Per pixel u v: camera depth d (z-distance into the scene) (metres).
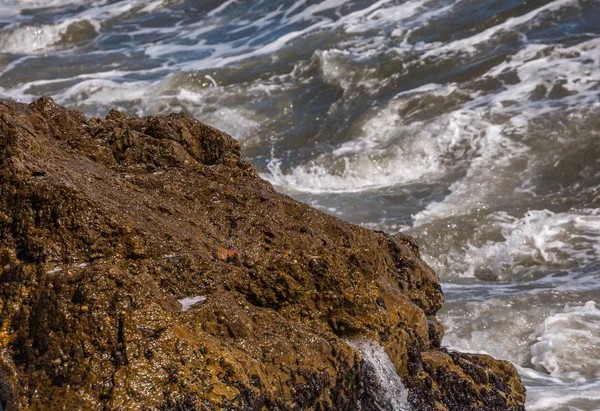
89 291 8.45
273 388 8.78
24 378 8.34
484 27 36.56
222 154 12.49
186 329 8.79
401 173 29.25
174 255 9.86
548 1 36.97
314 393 9.10
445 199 26.45
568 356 17.69
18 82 41.12
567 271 22.41
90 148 11.49
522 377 17.09
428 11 39.38
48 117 11.63
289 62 38.09
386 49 36.72
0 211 9.51
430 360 10.81
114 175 11.20
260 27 43.88
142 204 10.54
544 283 21.59
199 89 37.03
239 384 8.36
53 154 10.88
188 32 45.91
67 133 11.66
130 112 36.72
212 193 11.53
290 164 30.47
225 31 44.81
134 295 8.52
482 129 29.70
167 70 40.59
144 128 12.30
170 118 12.59
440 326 12.37
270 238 11.15
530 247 23.66
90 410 7.93
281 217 11.48
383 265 11.78
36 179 9.62
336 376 9.41
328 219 11.70
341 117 32.88
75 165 10.84
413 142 30.09
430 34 37.16
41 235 9.39
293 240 11.16
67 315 8.42
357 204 27.17
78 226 9.47
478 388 11.08
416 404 10.35
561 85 31.36
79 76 41.22
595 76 31.55
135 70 41.28
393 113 32.19
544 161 27.56
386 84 34.44
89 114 36.53
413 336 10.77
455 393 10.84
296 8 44.28
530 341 18.75
